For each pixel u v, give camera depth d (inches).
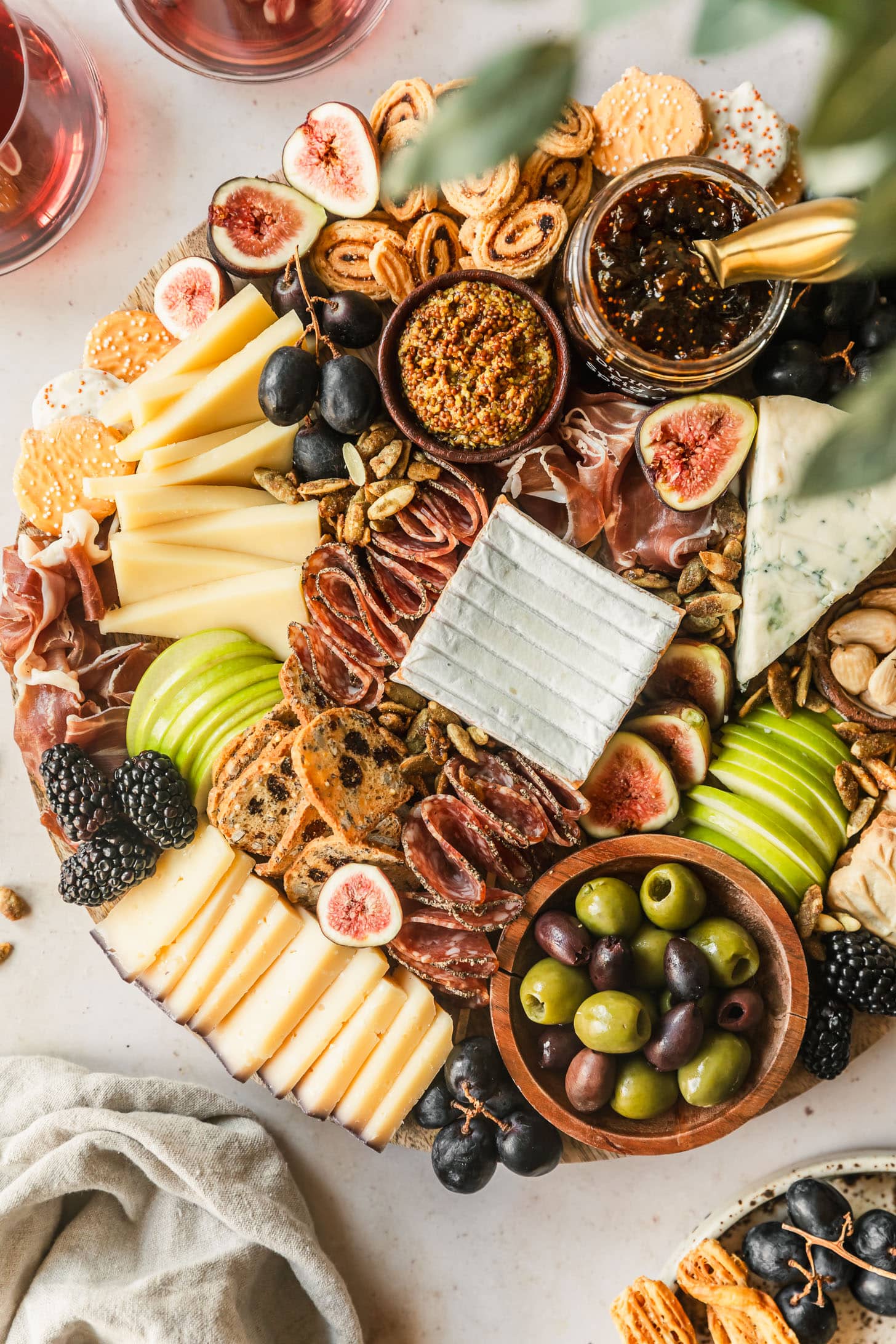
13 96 25.8
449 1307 27.9
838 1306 26.1
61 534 26.4
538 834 24.7
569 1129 24.6
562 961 24.6
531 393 24.5
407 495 25.0
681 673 25.4
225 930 25.4
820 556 25.0
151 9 26.1
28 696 26.1
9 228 27.2
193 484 25.7
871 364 25.1
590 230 23.7
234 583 25.6
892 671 25.3
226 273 26.0
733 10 7.5
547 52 7.5
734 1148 27.6
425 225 25.1
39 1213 26.7
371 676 25.3
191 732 25.3
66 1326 26.0
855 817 25.3
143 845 25.1
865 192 8.1
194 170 28.3
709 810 25.4
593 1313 27.8
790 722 25.6
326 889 25.0
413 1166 27.9
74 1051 28.3
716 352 24.0
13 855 28.5
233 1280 26.3
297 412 24.8
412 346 24.5
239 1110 27.2
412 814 25.2
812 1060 25.2
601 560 26.1
